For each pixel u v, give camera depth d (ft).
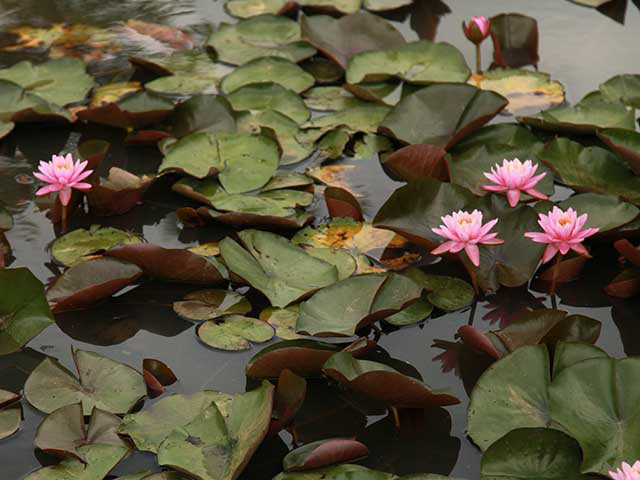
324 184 13.92
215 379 10.02
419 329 10.83
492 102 14.65
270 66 17.17
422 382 9.20
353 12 19.63
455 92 15.08
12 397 9.71
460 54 17.06
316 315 10.45
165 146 14.48
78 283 11.16
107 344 10.67
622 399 8.58
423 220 11.93
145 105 15.43
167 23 19.53
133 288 11.68
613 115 14.74
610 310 11.08
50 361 10.05
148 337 10.75
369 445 9.08
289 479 8.28
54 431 8.95
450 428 9.29
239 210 12.87
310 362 9.79
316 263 11.60
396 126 14.85
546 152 13.55
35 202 13.61
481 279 11.43
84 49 18.37
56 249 12.30
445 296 11.34
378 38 18.11
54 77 17.04
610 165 13.26
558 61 17.46
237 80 16.83
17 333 10.51
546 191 12.79
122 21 19.66
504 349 9.89
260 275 11.32
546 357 9.22
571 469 8.20
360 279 10.85
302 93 16.72
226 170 13.80
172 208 13.50
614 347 10.41
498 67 17.35
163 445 8.54
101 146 13.78
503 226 11.71
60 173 12.10
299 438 9.23
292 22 19.02
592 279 11.70
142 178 14.23
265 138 14.40
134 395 9.64
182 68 17.56
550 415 8.63
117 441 8.93
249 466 8.88
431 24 19.26
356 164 14.49
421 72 16.81
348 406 9.68
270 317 10.87
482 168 13.48
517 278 11.30
